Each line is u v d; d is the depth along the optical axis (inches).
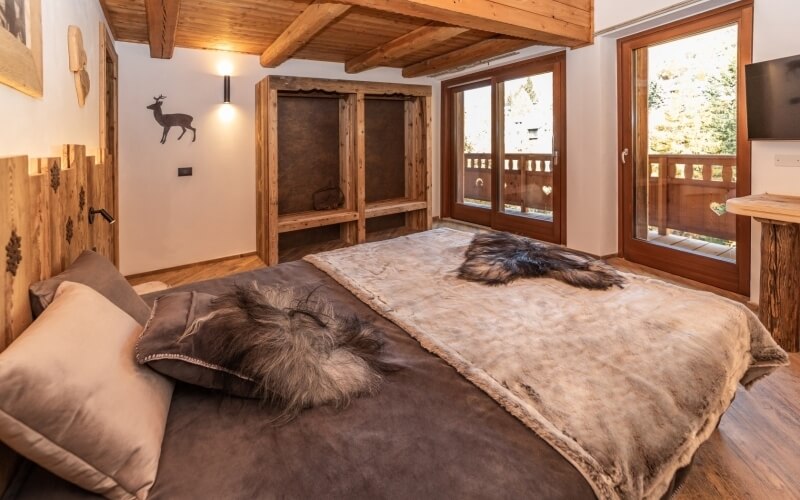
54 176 57.9
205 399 45.0
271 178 180.5
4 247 39.6
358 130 206.2
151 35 140.1
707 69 139.0
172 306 49.3
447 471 35.5
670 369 49.2
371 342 54.1
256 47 183.8
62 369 32.0
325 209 213.3
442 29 160.2
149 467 34.4
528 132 209.9
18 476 35.7
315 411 43.3
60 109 72.8
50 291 46.0
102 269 58.3
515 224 221.1
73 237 69.6
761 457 68.2
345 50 199.6
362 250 102.2
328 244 216.7
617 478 35.9
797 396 83.7
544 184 205.9
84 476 32.0
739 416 78.1
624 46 163.8
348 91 200.1
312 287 78.5
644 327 58.4
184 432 40.2
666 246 157.4
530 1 143.1
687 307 64.6
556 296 70.2
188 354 42.1
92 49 109.0
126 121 167.2
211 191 189.5
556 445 37.9
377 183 236.7
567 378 47.2
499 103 223.9
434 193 267.7
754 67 115.6
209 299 55.1
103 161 114.6
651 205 163.0
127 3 130.1
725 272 138.2
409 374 49.6
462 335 57.5
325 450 38.1
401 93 220.2
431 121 235.0
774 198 113.6
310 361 45.3
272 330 46.1
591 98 170.7
